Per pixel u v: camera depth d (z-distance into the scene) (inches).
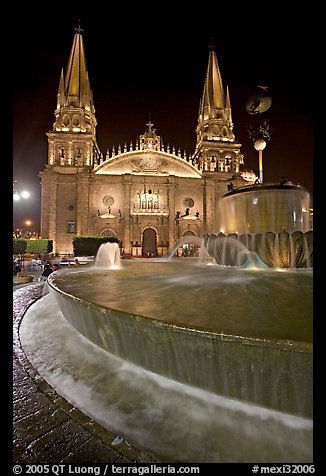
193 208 2262.6
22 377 130.2
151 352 132.3
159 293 198.5
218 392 115.6
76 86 2390.5
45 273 674.2
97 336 166.4
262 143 446.0
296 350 96.3
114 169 2208.4
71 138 2198.6
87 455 84.7
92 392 128.3
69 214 2103.8
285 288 211.8
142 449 93.3
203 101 2696.9
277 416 104.5
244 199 411.8
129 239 2095.2
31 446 86.8
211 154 2449.6
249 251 337.4
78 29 2573.8
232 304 162.7
